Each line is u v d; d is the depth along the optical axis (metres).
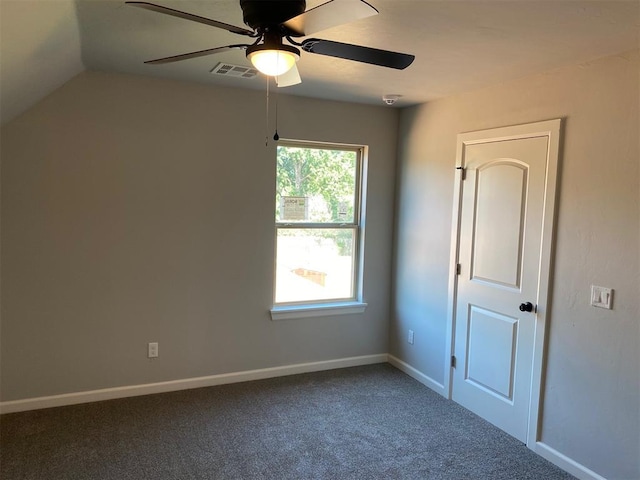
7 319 3.09
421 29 2.13
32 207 3.07
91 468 2.56
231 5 1.95
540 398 2.84
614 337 2.43
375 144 4.12
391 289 4.34
